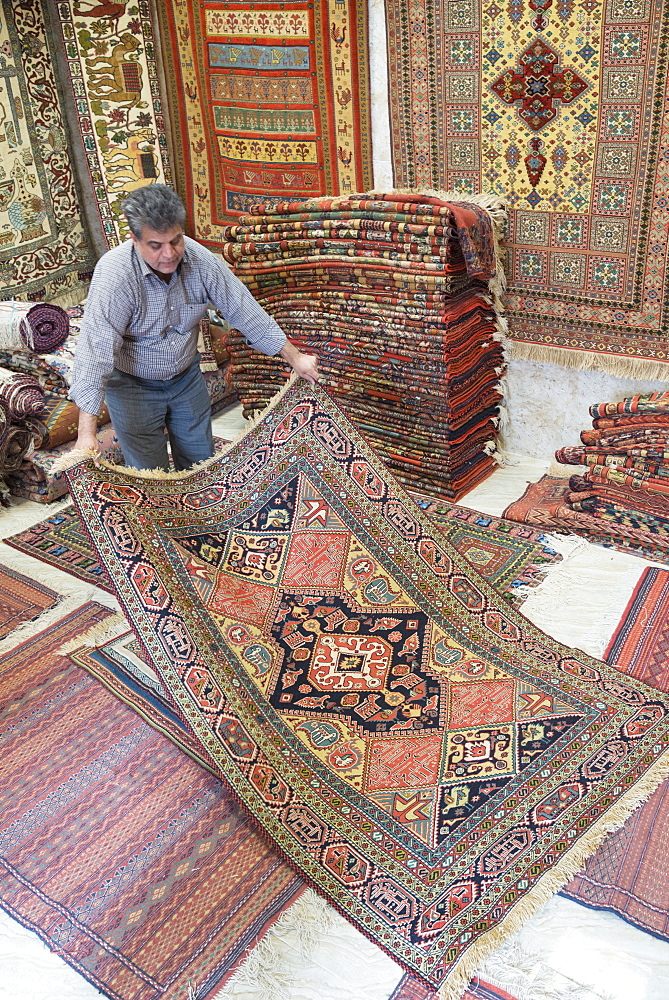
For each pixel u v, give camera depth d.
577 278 4.01
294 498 3.42
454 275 3.95
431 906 2.38
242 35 4.69
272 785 2.68
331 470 3.47
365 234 3.99
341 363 4.43
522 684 3.03
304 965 2.30
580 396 4.25
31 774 2.95
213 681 2.80
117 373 3.29
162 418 3.48
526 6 3.64
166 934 2.40
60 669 3.41
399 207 3.88
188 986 2.26
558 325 4.15
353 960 2.31
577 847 2.50
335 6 4.22
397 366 4.18
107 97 5.25
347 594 3.28
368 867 2.50
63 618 3.70
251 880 2.54
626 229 3.78
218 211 5.38
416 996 2.20
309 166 4.77
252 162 5.02
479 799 2.66
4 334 4.67
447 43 3.94
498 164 4.04
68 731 3.12
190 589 3.05
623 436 3.88
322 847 2.55
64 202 5.54
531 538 3.94
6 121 5.07
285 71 4.59
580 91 3.66
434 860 2.50
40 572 4.02
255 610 3.15
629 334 3.96
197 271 3.12
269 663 3.02
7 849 2.69
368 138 4.44
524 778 2.71
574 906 2.39
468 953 2.25
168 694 2.74
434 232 3.77
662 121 3.50
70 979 2.31
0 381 4.32
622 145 3.65
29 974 2.33
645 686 3.03
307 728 2.86
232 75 4.86
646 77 3.48
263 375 4.82
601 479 3.87
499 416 4.54
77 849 2.68
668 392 3.86
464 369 4.10
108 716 3.17
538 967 2.23
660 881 2.42
